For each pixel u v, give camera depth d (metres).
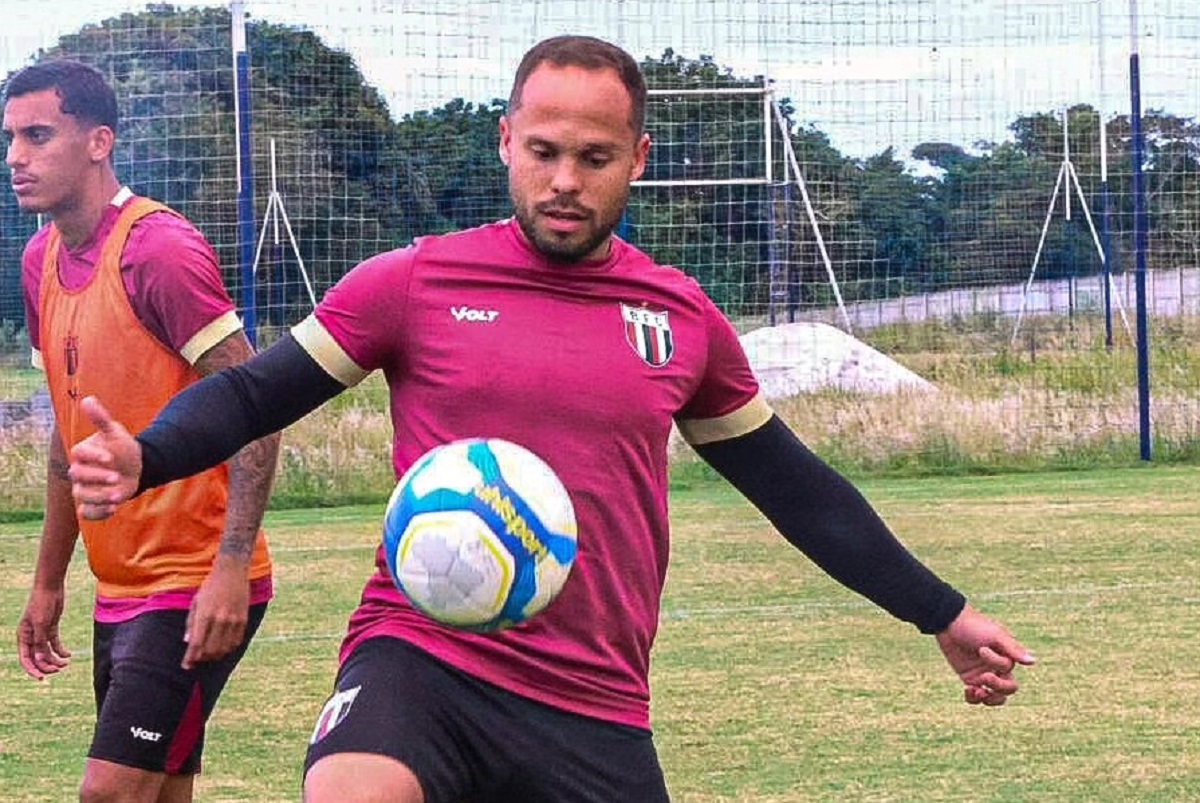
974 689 4.40
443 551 3.65
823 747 7.58
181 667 5.30
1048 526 14.50
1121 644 9.80
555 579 3.74
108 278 5.36
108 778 5.25
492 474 3.71
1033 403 19.19
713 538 14.12
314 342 3.97
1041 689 8.68
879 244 23.34
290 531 14.88
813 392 19.47
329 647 10.06
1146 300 19.20
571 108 3.88
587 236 3.93
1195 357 20.84
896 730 7.88
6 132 5.41
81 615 11.30
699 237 22.58
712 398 4.30
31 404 17.41
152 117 19.39
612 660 4.00
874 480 18.20
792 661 9.41
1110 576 12.10
